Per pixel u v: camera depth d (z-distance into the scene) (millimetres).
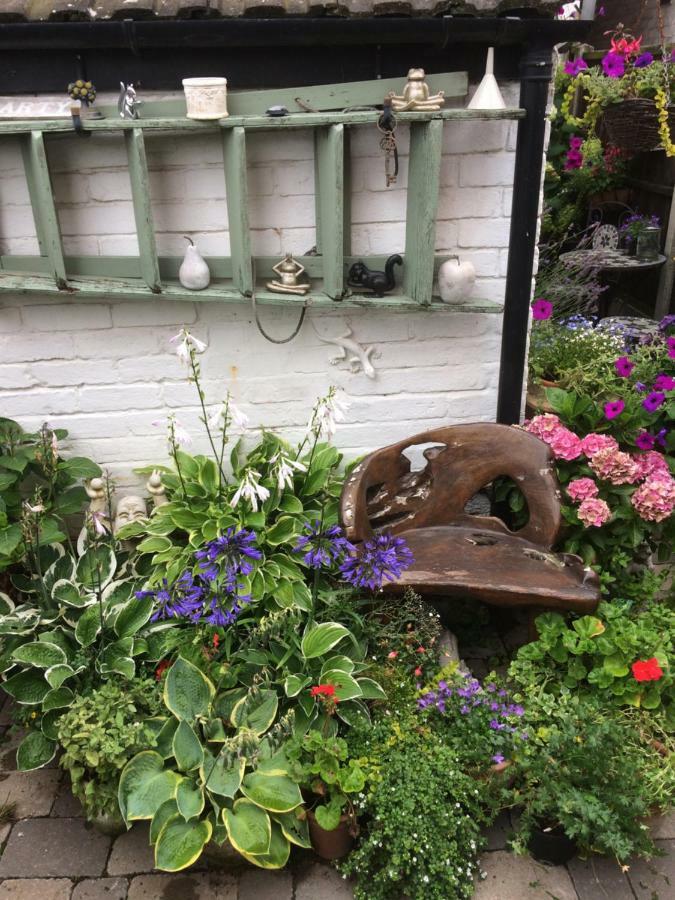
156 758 2145
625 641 2264
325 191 2467
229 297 2574
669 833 2266
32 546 2580
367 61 2400
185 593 2240
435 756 2152
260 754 2125
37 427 2957
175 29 2207
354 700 2291
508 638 2902
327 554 2225
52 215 2424
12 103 2393
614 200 5406
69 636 2453
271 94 2387
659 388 2871
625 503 2668
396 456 2721
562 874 2143
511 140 2566
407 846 1945
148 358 2854
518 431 2680
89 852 2227
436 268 2732
